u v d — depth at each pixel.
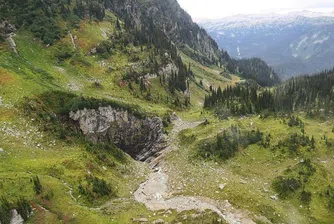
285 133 63.91
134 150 74.94
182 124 80.88
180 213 41.28
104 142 63.34
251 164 56.94
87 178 45.75
